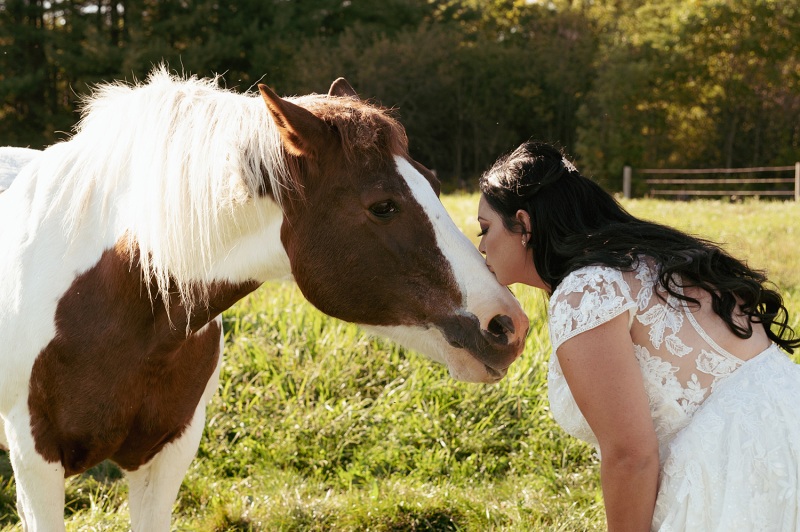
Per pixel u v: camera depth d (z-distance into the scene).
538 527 2.91
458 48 28.25
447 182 27.52
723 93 24.06
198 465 3.46
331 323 4.51
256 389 3.92
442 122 28.42
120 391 2.04
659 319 1.57
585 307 1.53
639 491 1.51
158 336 2.03
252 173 1.85
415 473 3.39
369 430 3.67
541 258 1.68
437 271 1.85
